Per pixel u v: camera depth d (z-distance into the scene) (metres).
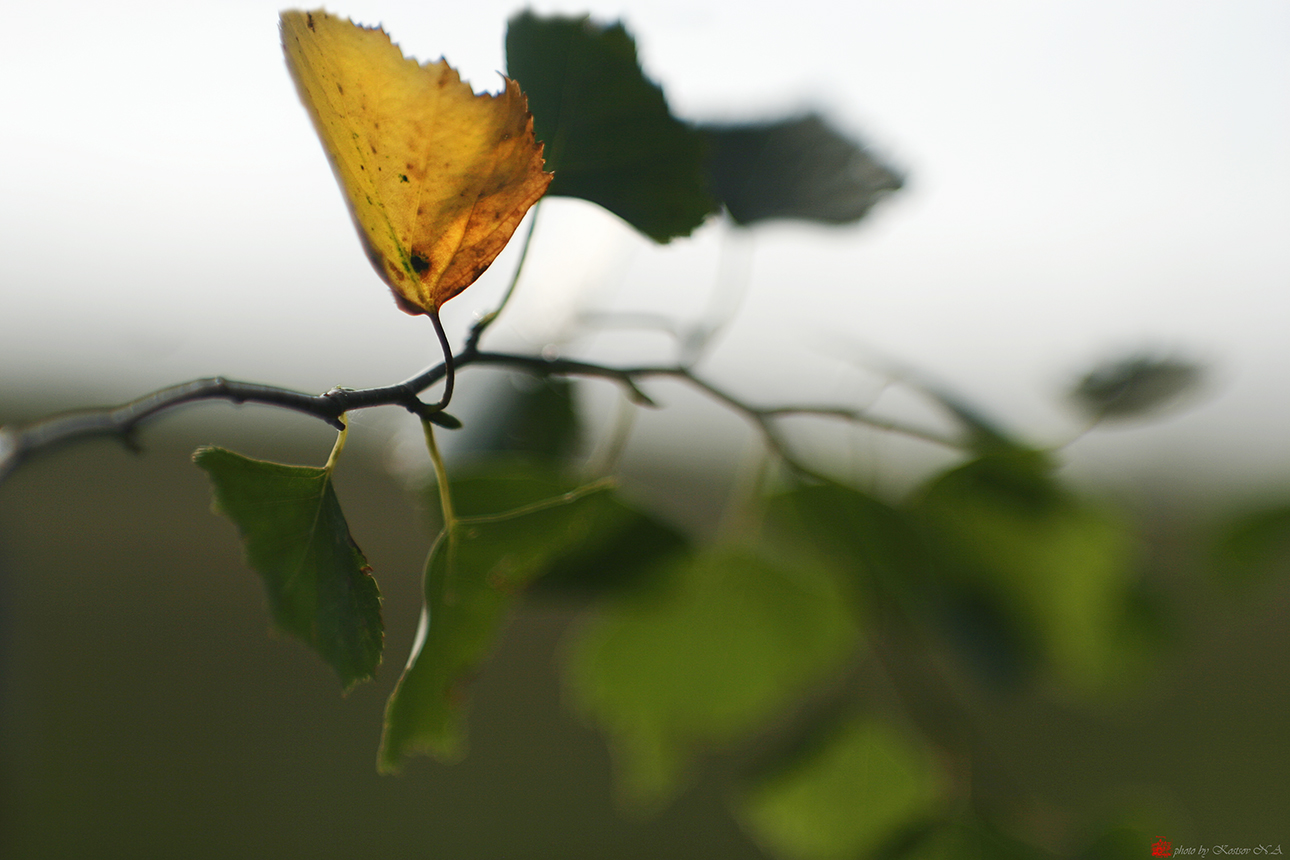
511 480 0.48
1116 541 0.60
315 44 0.40
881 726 0.66
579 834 1.27
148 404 0.39
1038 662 0.67
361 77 0.40
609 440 0.53
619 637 0.63
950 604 0.64
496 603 0.44
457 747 0.44
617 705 0.66
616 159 0.45
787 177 0.53
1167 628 0.69
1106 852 0.57
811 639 0.64
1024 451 0.51
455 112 0.40
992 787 0.60
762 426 0.50
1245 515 0.67
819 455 0.59
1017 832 0.59
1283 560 0.69
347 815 1.22
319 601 0.41
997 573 0.63
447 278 0.41
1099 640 0.68
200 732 1.26
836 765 0.67
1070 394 0.54
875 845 0.65
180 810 1.18
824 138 0.54
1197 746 1.27
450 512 0.43
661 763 0.67
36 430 0.39
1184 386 0.51
